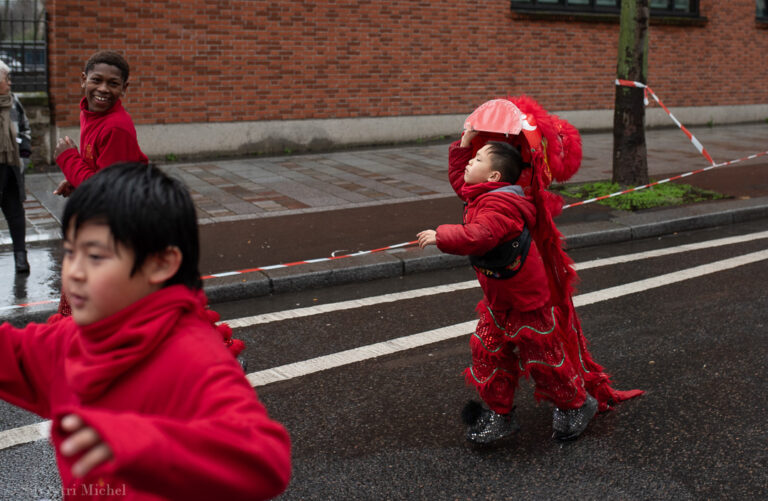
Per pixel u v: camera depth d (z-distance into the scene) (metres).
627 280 6.55
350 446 3.72
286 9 12.98
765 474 3.43
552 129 3.47
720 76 18.69
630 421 3.95
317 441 3.77
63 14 11.16
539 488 3.32
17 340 1.55
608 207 9.09
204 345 1.34
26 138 6.53
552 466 3.51
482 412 3.71
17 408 4.13
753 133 17.08
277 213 8.76
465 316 5.68
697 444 3.71
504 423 3.69
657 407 4.11
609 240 8.00
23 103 11.11
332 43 13.53
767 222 9.04
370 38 13.90
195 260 1.40
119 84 3.78
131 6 11.67
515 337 3.48
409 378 4.54
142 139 12.15
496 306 3.52
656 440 3.75
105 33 11.55
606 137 16.08
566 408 3.68
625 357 4.82
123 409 1.32
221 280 6.15
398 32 14.17
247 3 12.62
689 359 4.78
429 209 9.11
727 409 4.08
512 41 15.52
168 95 12.25
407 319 5.61
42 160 11.45
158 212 1.30
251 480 1.14
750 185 10.72
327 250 7.24
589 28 16.44
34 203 9.03
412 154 13.34
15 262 6.35
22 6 11.10
